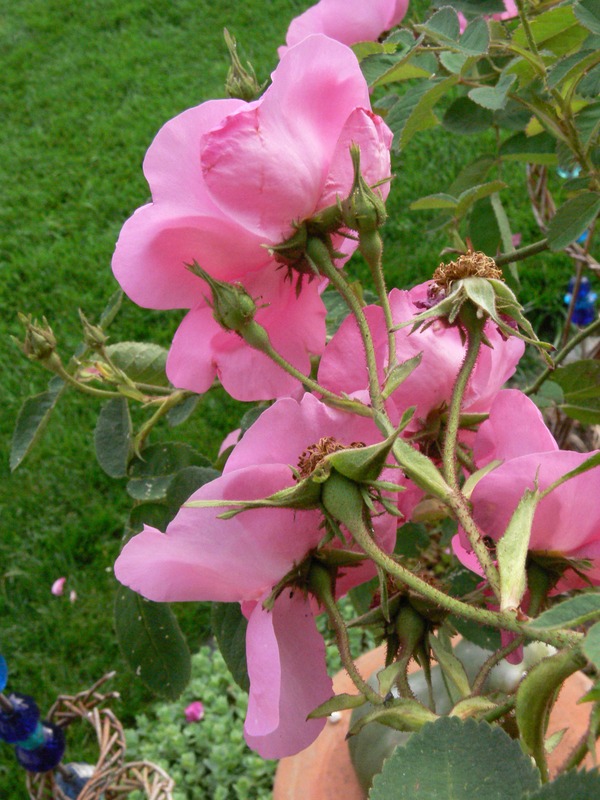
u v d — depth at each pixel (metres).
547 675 0.17
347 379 0.26
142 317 1.32
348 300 0.25
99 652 0.98
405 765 0.16
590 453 0.22
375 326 0.26
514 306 0.24
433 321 0.25
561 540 0.23
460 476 0.28
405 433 0.27
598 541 0.24
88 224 1.53
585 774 0.15
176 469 0.41
